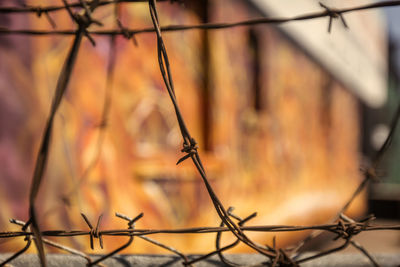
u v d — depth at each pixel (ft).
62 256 2.73
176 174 12.50
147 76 11.74
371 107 53.98
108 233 2.56
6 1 7.87
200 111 15.16
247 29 18.83
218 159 15.31
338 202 33.71
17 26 8.05
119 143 10.46
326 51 30.99
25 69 8.20
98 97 9.82
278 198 22.61
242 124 18.33
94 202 9.41
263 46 20.44
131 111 11.00
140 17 11.30
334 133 35.83
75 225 8.75
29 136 8.23
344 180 39.22
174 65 13.28
